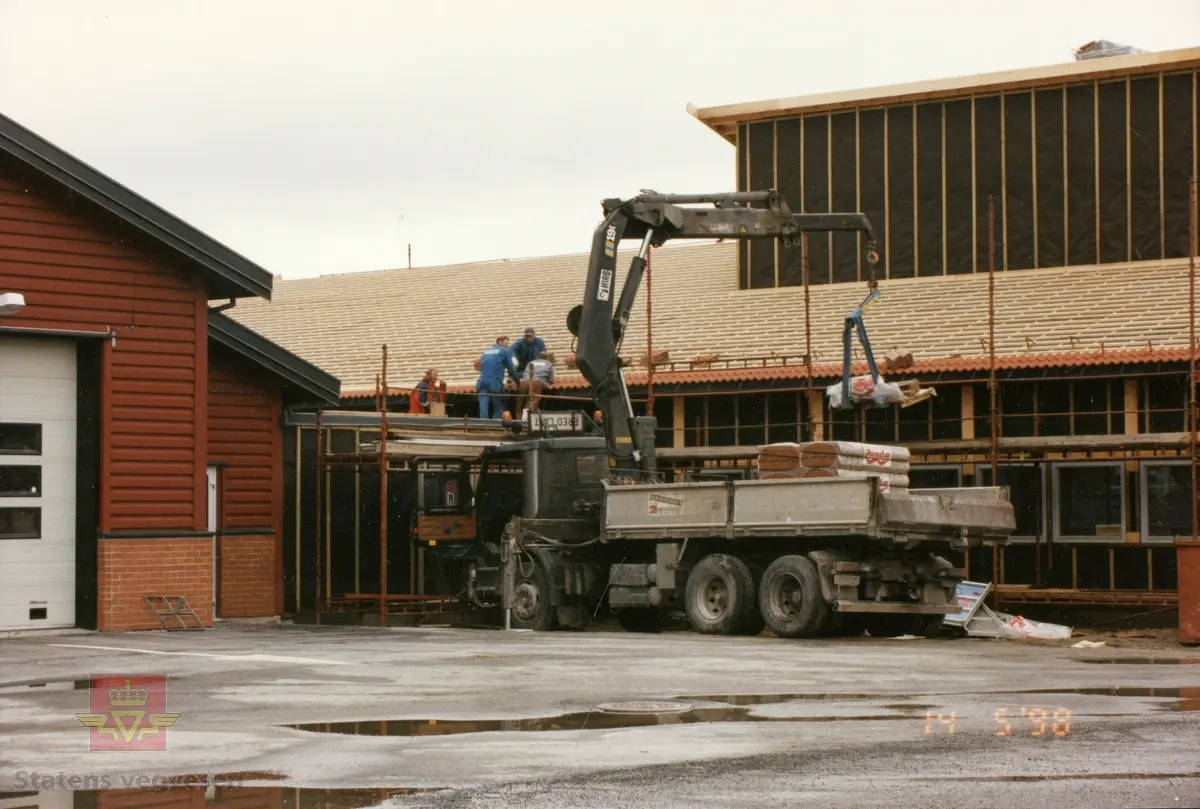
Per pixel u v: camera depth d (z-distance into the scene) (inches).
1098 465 933.8
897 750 343.0
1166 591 905.5
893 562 757.3
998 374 935.0
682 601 807.7
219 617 921.5
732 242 1451.8
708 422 1053.2
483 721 399.5
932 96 1233.4
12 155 732.7
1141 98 1168.2
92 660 583.5
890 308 1135.6
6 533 754.2
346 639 717.3
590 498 868.6
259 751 347.3
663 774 315.0
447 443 914.1
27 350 761.6
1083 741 354.3
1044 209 1194.6
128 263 780.6
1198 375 878.4
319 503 964.0
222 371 937.5
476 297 1419.8
